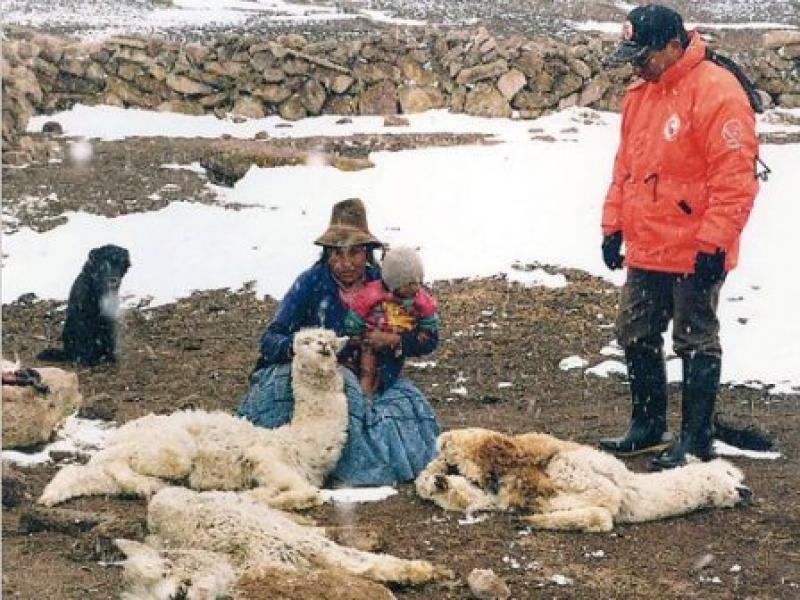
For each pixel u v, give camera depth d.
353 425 6.68
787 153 15.41
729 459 7.38
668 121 7.02
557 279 11.80
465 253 12.52
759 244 12.28
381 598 4.81
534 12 30.47
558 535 6.00
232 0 31.41
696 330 7.12
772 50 21.23
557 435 7.84
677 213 7.05
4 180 15.08
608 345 10.19
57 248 12.47
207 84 20.23
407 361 9.75
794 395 8.95
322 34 24.16
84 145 17.34
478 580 5.20
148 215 13.57
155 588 4.88
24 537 5.75
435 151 16.42
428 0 32.56
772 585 5.50
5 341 10.12
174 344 10.12
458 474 6.41
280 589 4.73
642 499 6.23
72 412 7.78
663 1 32.31
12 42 20.19
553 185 14.65
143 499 6.20
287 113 19.94
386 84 20.45
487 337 10.34
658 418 7.45
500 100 19.88
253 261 12.23
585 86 20.17
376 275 7.17
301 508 6.12
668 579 5.52
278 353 6.89
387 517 6.15
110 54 20.47
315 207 13.97
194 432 6.44
